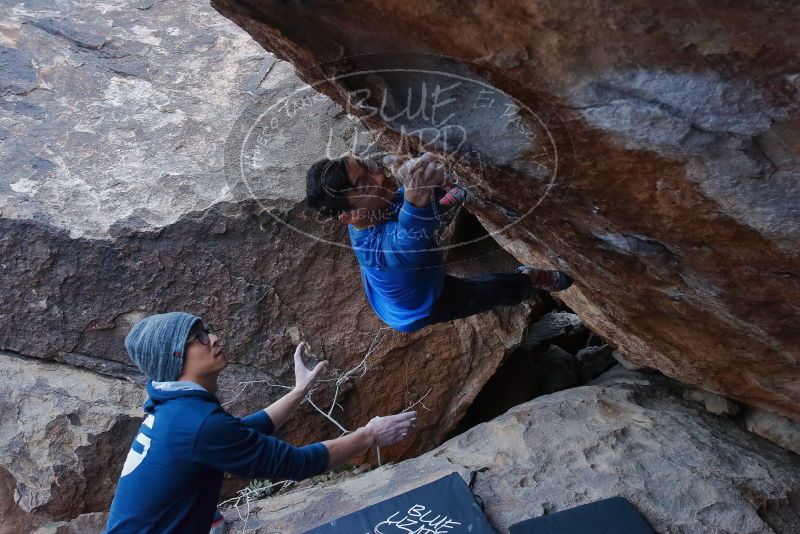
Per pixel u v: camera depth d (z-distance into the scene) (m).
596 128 1.63
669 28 1.31
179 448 1.85
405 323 2.28
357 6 1.49
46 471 3.65
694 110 1.47
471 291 2.46
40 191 3.78
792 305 2.16
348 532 3.01
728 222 1.84
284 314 4.00
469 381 4.44
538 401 3.98
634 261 2.34
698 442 3.45
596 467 3.27
